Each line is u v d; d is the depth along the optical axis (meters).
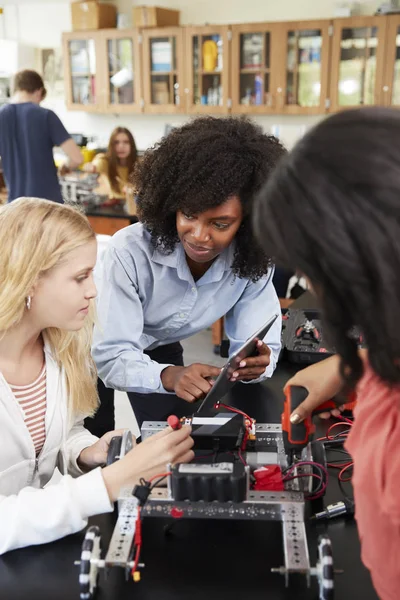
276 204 0.57
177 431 1.06
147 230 1.44
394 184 0.50
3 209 1.12
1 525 0.95
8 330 1.16
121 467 1.02
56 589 0.88
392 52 4.52
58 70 5.96
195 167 1.20
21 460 1.20
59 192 4.16
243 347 1.20
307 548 0.91
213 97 5.13
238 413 1.22
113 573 0.90
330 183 0.52
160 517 1.02
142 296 1.50
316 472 1.07
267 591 0.87
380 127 0.53
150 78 5.26
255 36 4.84
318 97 4.81
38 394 1.24
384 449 0.61
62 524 0.96
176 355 1.82
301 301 2.22
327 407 1.08
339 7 4.72
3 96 5.96
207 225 1.25
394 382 0.58
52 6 5.81
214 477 0.92
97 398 1.41
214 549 0.95
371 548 0.66
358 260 0.52
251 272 1.46
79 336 1.28
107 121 5.89
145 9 5.09
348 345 0.60
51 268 1.09
